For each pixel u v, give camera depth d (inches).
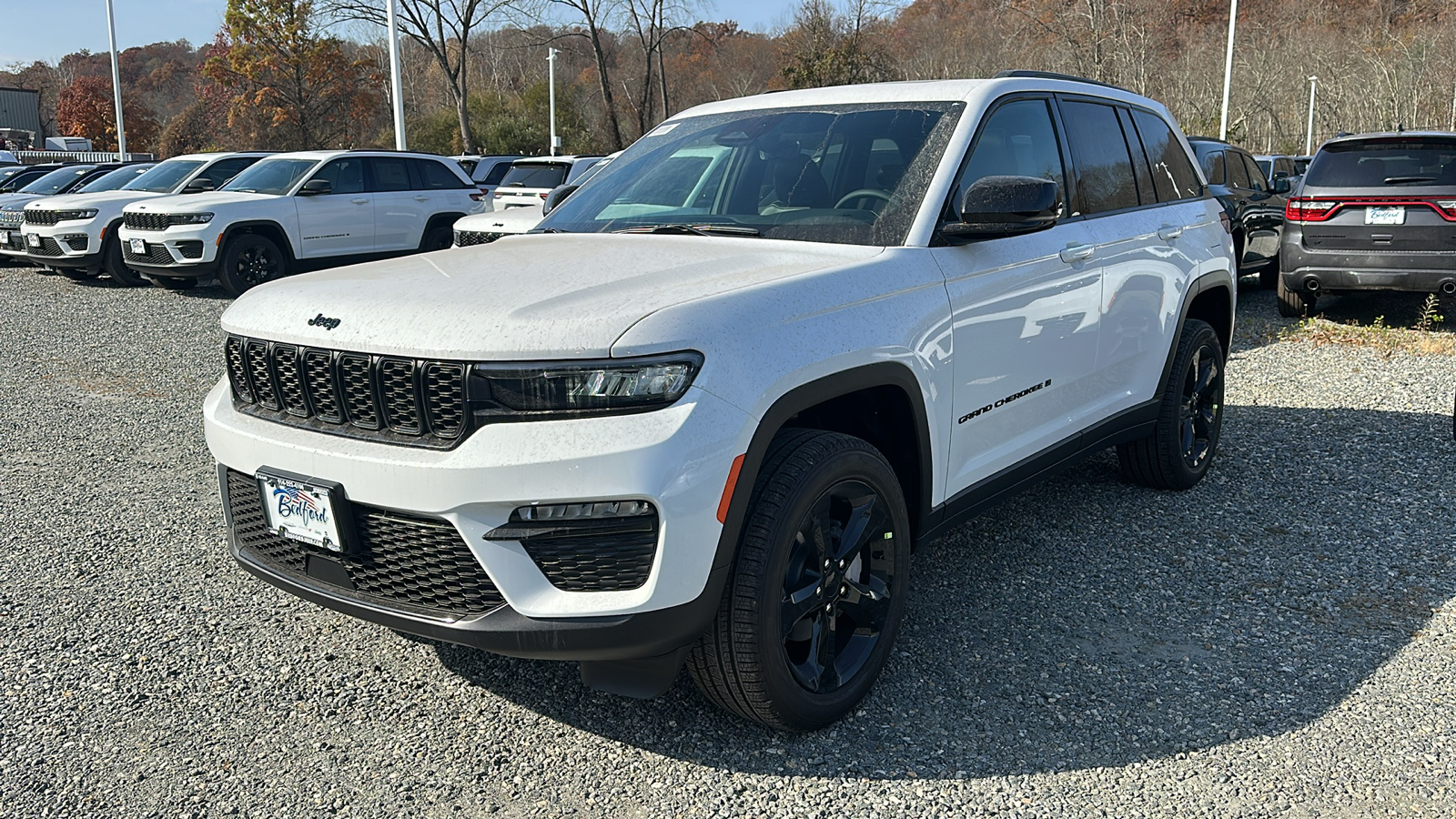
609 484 93.4
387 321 102.4
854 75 1660.9
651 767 108.3
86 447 232.4
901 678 125.4
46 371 319.6
